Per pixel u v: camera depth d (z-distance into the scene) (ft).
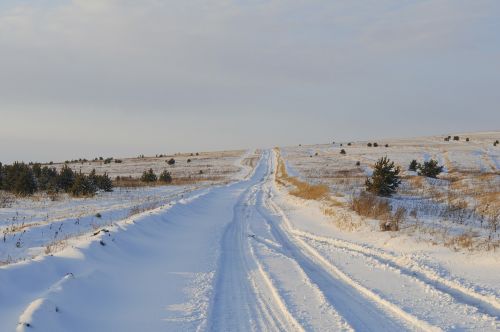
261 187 143.02
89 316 22.18
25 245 44.34
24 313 19.29
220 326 22.34
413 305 24.25
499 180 93.76
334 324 22.06
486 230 41.88
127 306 25.05
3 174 110.63
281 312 24.30
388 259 35.83
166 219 56.18
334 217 59.11
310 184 107.96
